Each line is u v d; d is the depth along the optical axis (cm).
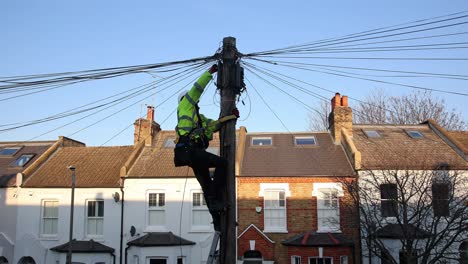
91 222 2453
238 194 2325
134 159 2566
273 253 2241
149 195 2439
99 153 2798
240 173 2344
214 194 797
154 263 2308
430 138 2609
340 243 2144
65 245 2383
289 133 2811
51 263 2422
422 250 1886
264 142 2702
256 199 2312
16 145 3058
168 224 2380
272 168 2386
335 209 2272
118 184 2441
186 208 2384
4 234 2481
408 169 1919
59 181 2512
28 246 2453
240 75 907
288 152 2552
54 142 3056
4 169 2725
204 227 2366
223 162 784
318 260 2167
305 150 2566
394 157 2319
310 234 2227
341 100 2698
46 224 2491
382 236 2055
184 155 735
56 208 2505
